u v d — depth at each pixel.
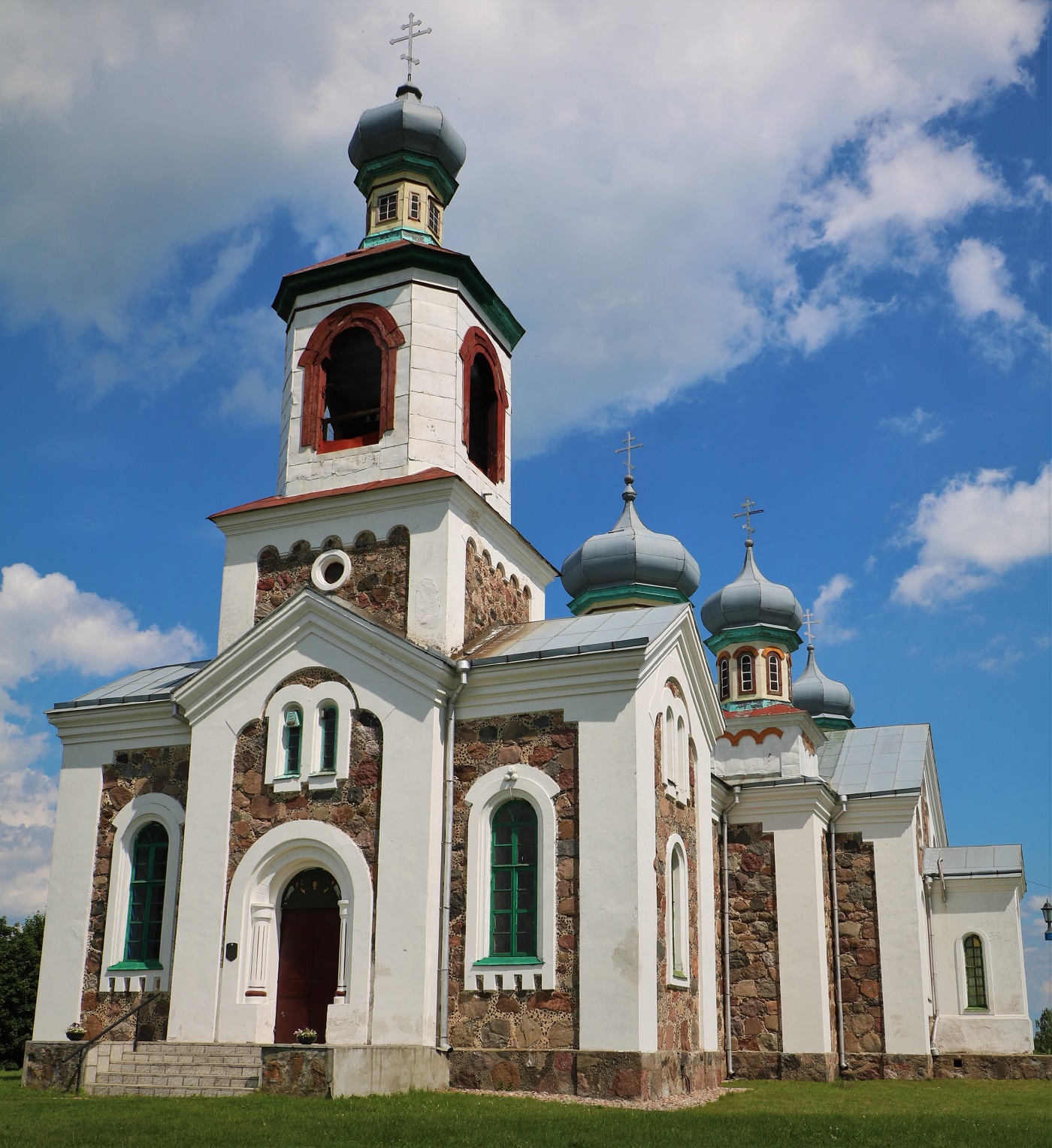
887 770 36.03
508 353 31.42
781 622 42.34
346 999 22.25
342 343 29.03
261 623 25.06
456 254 28.30
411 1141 14.71
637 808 21.84
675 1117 18.05
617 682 22.61
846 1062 31.47
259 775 24.42
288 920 24.03
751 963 31.42
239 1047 21.94
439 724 23.38
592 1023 21.09
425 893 22.27
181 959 23.75
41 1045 21.86
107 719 26.78
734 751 36.62
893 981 31.78
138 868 25.88
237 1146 14.18
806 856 31.62
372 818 23.16
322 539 26.61
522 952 22.16
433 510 25.67
